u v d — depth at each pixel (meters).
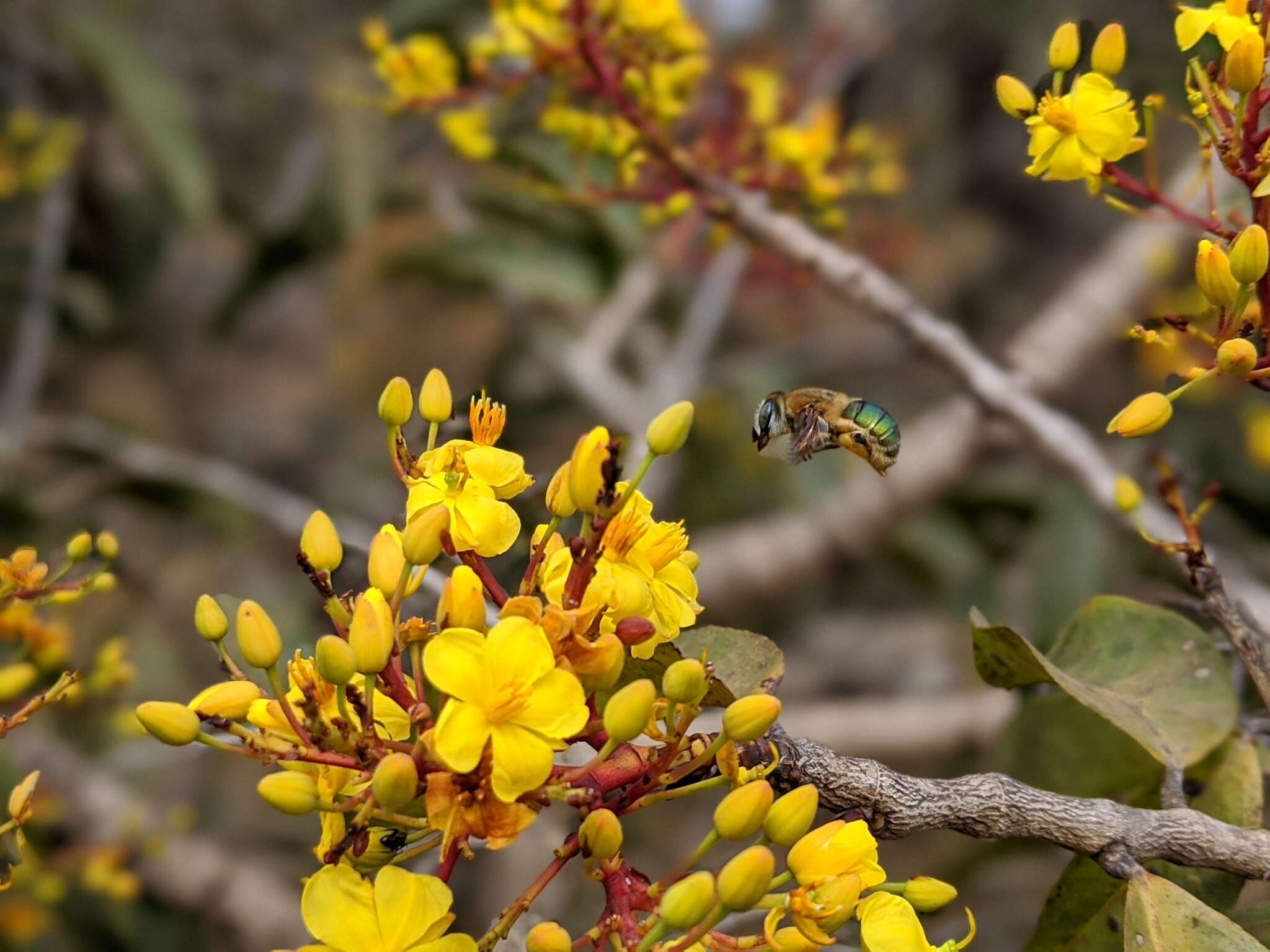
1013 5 1.55
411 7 0.99
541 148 0.83
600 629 0.43
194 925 1.04
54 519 1.09
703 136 0.77
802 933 0.41
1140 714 0.48
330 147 1.07
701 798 1.21
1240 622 0.47
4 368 1.31
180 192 1.12
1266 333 0.45
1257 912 0.47
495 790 0.40
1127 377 1.37
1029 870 1.10
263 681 0.47
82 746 1.04
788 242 0.73
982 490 1.11
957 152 1.72
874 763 0.44
